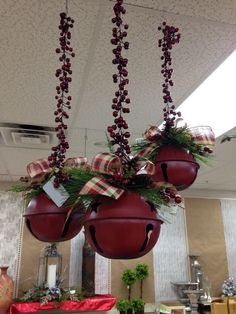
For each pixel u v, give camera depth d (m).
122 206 0.46
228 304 2.46
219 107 1.50
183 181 0.65
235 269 3.08
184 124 0.69
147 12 0.83
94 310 2.32
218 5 0.81
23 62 1.04
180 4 0.80
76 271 2.70
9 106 1.34
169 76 0.68
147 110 1.40
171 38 0.69
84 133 1.67
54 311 2.39
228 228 3.20
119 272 2.78
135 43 0.94
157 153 0.66
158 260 2.90
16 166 2.30
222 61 1.06
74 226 0.56
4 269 2.39
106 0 0.79
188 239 3.04
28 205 0.59
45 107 1.36
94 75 1.11
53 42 0.93
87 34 0.90
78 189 0.51
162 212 0.53
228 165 2.31
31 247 2.67
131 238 0.46
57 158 0.58
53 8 0.81
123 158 0.50
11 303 2.25
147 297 2.76
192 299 2.64
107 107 1.37
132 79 1.14
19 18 0.84
